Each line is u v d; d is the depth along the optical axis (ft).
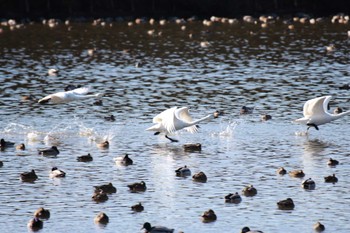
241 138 173.37
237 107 202.28
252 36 333.62
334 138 172.76
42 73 251.60
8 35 335.26
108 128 182.29
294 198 135.74
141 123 186.70
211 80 237.66
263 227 123.44
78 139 173.68
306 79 237.86
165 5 421.59
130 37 332.19
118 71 254.88
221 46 306.76
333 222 125.49
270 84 230.48
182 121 146.82
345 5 422.41
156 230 119.14
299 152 162.40
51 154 161.48
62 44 312.29
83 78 243.40
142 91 222.89
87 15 406.21
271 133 177.27
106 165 154.40
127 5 421.59
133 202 134.21
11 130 180.65
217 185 142.41
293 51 292.81
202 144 169.07
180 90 223.51
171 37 332.39
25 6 406.00
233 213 129.08
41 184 143.23
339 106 203.21
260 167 152.66
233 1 416.67
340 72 248.93
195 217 127.54
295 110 198.39
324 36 330.75
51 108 201.67
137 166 153.69
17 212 130.00
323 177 146.51
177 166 153.58
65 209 131.23
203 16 410.72
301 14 404.57
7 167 153.38
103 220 125.08
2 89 225.97
